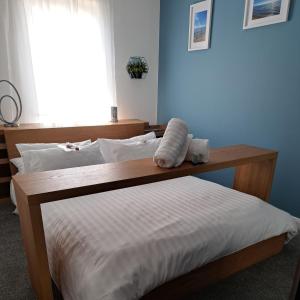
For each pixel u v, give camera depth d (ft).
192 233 4.02
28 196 2.93
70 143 7.45
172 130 4.47
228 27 7.82
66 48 8.45
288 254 5.72
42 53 8.15
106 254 3.39
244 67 7.59
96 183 3.37
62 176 3.64
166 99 10.77
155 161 4.26
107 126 8.83
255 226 4.66
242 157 5.01
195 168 4.30
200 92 9.17
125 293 3.07
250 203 5.12
